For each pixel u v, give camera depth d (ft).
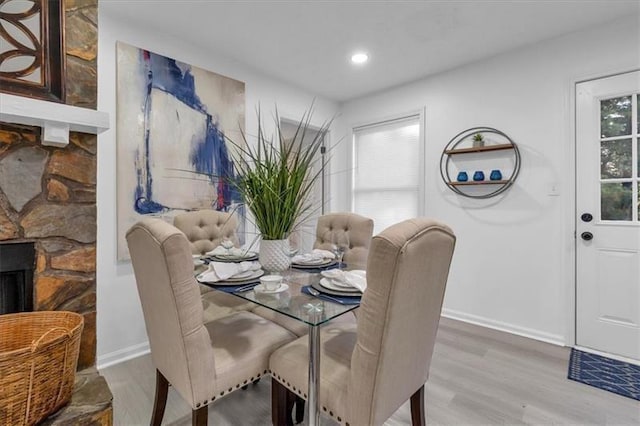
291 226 5.63
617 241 7.55
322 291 4.28
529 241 8.77
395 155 12.04
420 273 3.34
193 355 3.75
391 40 8.54
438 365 7.19
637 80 7.30
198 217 8.08
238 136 9.73
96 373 4.83
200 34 8.27
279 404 4.68
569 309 8.13
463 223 10.02
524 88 8.84
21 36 4.44
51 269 4.72
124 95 7.47
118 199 7.43
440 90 10.57
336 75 10.76
